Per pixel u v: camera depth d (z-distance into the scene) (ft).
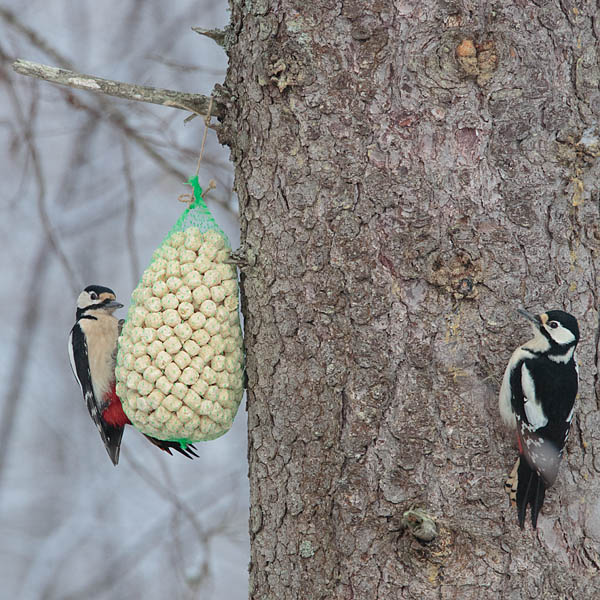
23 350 67.00
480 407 28.12
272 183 29.68
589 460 29.37
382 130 28.22
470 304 28.14
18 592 59.26
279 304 29.55
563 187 28.53
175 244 31.32
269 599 29.94
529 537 28.17
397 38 28.04
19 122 52.90
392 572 28.04
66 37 59.21
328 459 28.94
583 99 28.63
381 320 28.30
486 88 27.89
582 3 28.63
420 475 28.09
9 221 66.90
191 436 30.99
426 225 28.02
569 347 28.22
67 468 67.41
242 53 30.60
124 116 50.83
